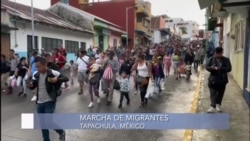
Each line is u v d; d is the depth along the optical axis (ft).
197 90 43.24
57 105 34.22
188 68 60.13
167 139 22.57
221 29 89.61
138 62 34.55
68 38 91.40
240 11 34.35
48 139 21.01
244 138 21.58
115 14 156.56
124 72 34.22
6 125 25.68
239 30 45.32
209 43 85.92
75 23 110.73
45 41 78.74
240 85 42.14
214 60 28.50
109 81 35.40
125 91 33.86
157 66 40.50
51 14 108.78
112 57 35.99
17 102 35.94
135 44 163.32
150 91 34.53
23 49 69.05
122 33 144.66
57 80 20.18
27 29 70.64
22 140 22.25
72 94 41.96
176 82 54.80
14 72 42.91
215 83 28.45
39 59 20.16
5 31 61.16
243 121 25.85
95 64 35.14
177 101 37.17
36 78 20.49
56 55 45.19
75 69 55.16
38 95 20.45
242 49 40.91
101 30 118.83
